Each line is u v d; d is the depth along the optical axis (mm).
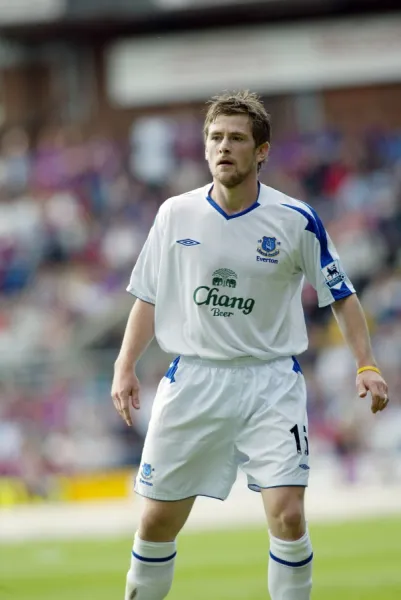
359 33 88938
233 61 90625
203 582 32375
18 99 94688
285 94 90938
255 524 48219
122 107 93188
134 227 87188
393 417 67188
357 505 53625
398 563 34875
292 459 19172
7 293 83375
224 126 19422
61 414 69688
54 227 86625
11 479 65750
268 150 19984
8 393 70562
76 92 93875
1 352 74312
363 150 89188
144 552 19828
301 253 19906
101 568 35938
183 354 19969
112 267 84000
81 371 71750
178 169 91938
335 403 69000
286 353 20000
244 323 19750
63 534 46781
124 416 19953
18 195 91188
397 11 88125
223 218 19688
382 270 80875
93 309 80062
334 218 85625
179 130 92188
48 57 94062
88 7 88125
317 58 89562
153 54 91938
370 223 84125
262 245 19656
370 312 76750
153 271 20172
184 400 19734
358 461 66562
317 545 40094
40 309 80438
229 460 19922
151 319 20297
